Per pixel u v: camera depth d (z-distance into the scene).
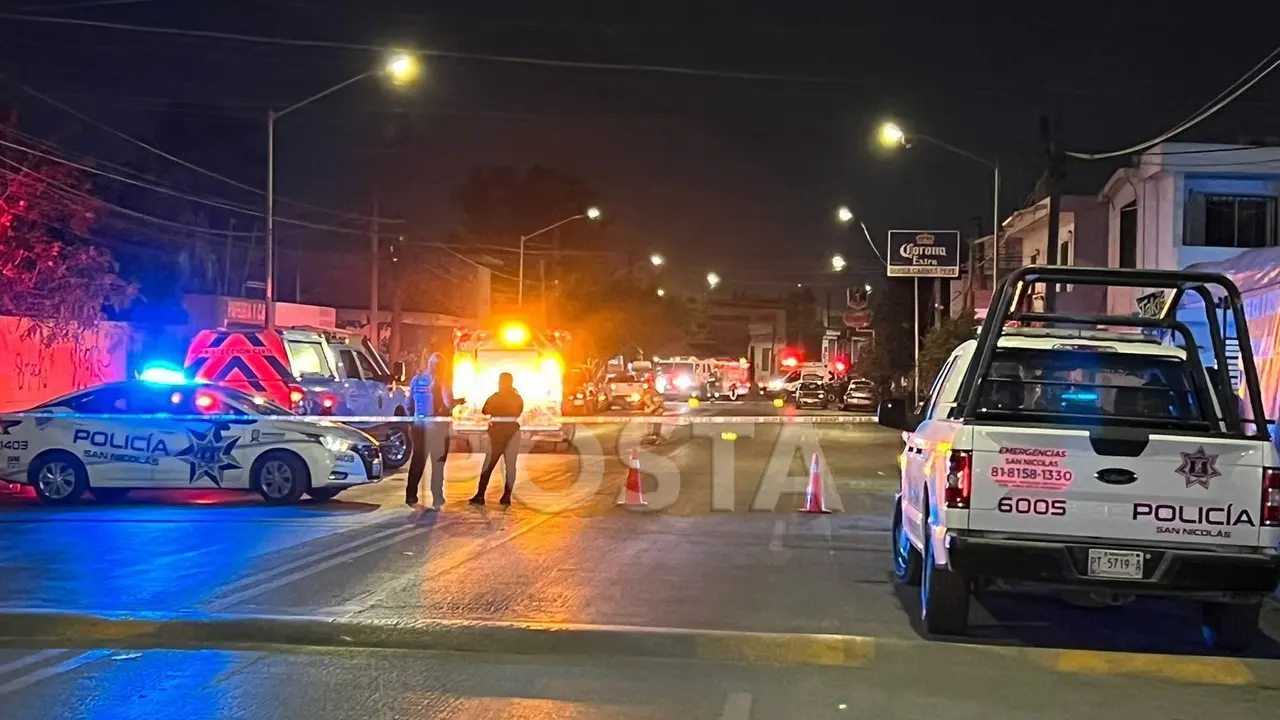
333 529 13.37
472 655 8.06
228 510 15.12
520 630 8.34
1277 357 14.41
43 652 8.01
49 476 15.48
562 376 25.53
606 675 7.55
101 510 15.12
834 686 7.36
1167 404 8.90
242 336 19.86
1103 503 7.57
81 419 15.56
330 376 21.12
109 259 23.69
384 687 7.17
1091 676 7.72
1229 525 7.52
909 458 10.02
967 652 8.07
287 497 15.65
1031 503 7.61
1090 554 7.55
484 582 10.19
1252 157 31.36
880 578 10.68
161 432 15.53
